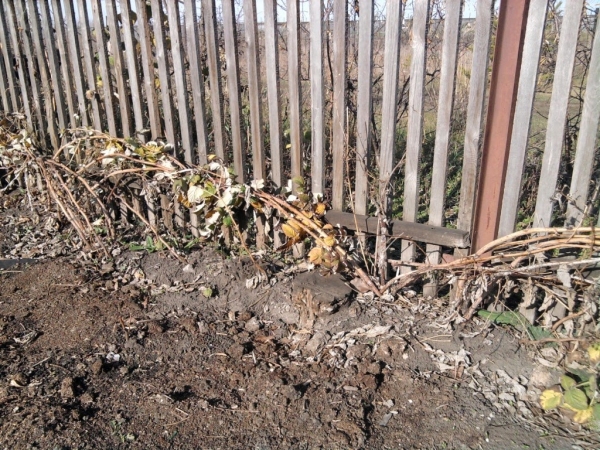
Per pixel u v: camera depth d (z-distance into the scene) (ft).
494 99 4.43
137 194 7.29
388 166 5.24
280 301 5.50
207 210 6.14
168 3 6.15
